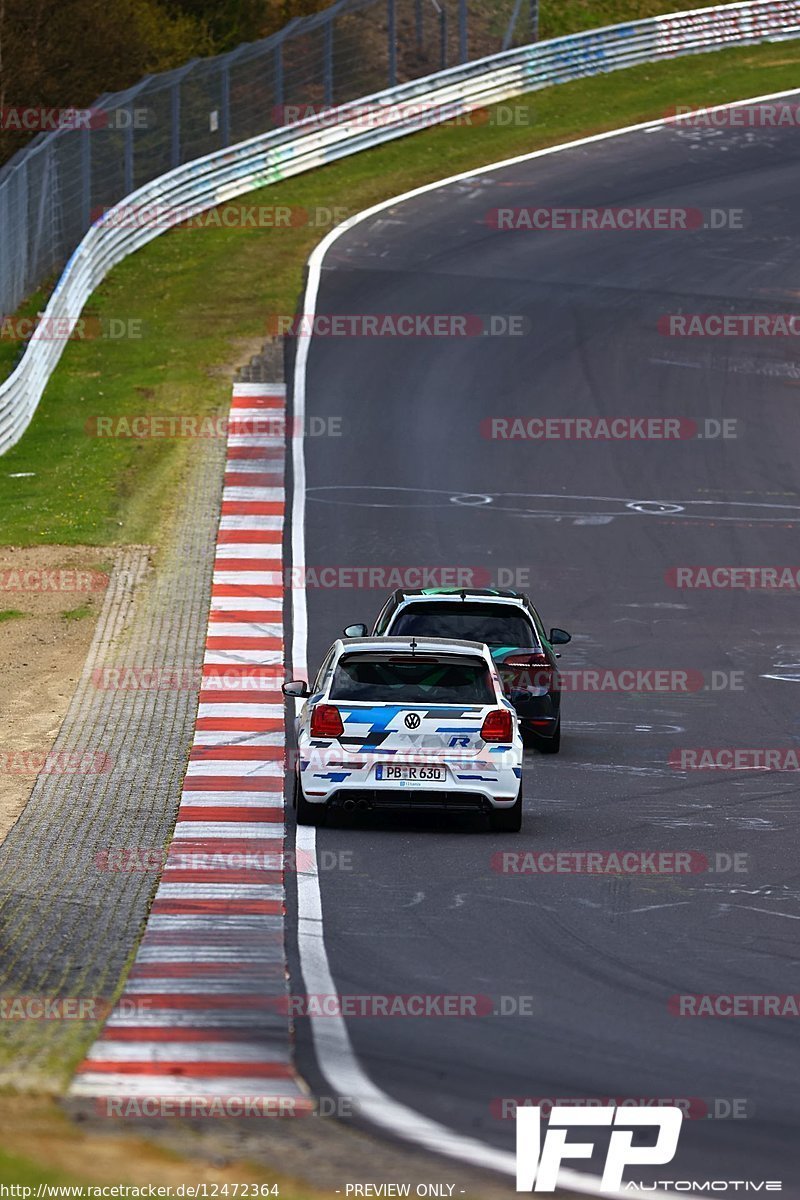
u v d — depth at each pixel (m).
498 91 199.25
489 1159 26.27
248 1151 25.34
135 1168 22.81
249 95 182.88
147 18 181.62
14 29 164.62
